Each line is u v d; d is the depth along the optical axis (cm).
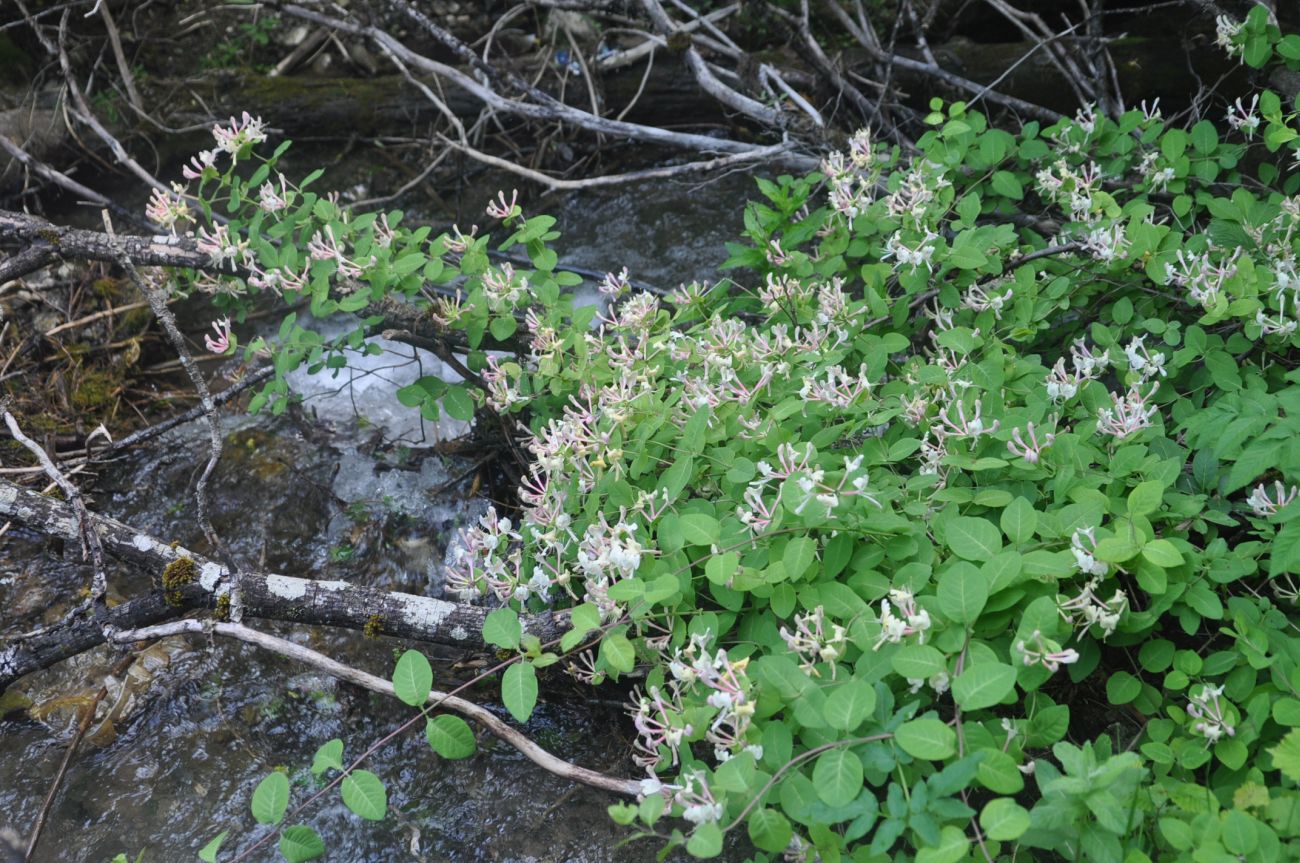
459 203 348
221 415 281
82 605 218
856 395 204
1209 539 192
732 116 361
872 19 369
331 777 215
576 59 369
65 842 209
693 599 195
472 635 213
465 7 404
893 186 244
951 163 242
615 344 228
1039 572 181
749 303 243
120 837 209
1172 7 337
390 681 215
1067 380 205
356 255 230
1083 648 188
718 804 174
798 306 231
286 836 183
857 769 171
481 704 222
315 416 278
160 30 395
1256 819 169
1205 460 200
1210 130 239
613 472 203
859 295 261
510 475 256
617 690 219
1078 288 231
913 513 196
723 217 340
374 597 216
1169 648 188
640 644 196
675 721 184
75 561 248
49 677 229
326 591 217
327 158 374
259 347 236
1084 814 171
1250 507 196
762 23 375
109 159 362
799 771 177
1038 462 196
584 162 367
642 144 373
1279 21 290
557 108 315
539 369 224
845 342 222
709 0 387
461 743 186
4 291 296
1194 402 214
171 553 221
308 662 207
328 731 221
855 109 337
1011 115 334
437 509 254
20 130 348
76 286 309
